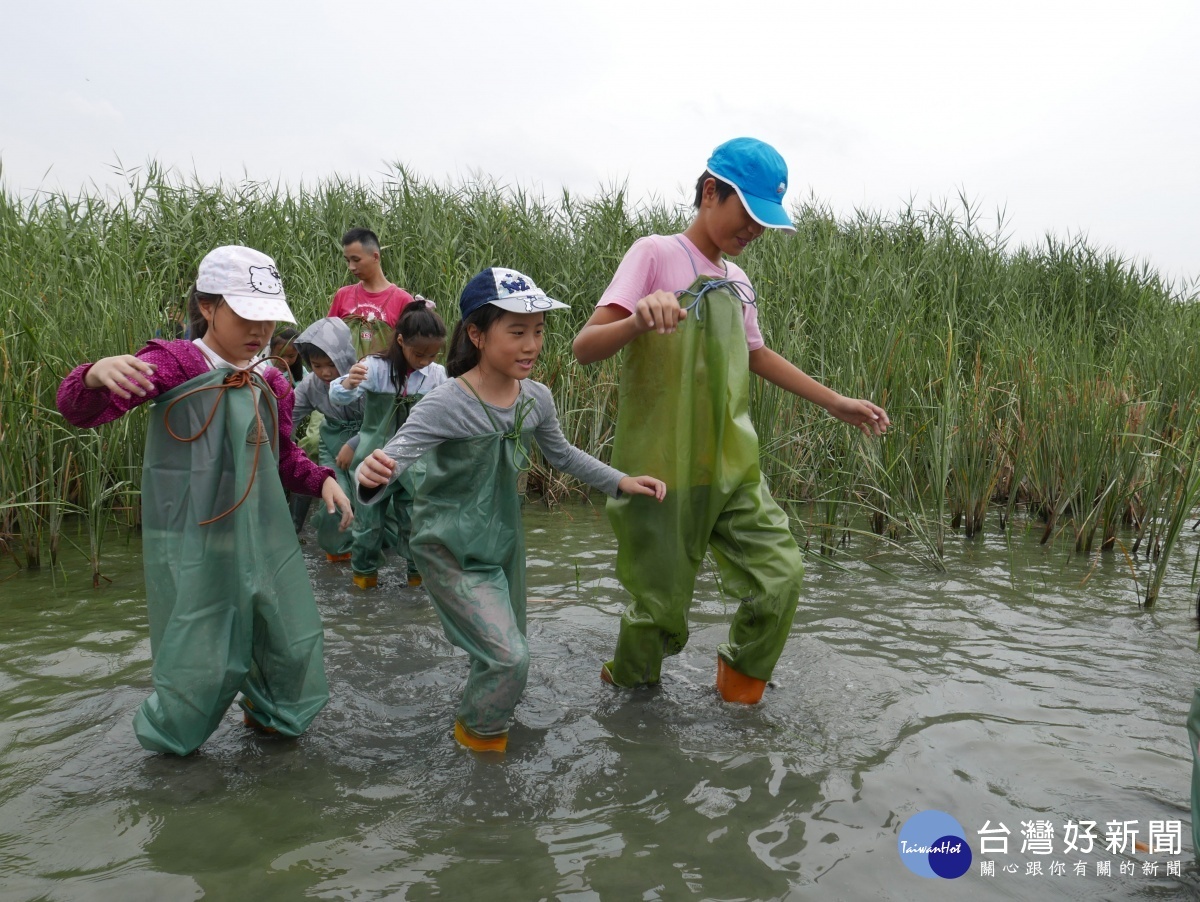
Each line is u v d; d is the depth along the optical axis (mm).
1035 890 2162
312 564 5180
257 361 2801
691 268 3061
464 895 2090
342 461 4793
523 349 2785
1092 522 5430
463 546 2840
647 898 2092
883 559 5273
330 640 3818
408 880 2145
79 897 2061
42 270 6281
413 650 3709
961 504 5941
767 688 3369
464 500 2865
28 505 4641
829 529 5410
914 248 9586
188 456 2668
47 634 3820
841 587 4695
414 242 8656
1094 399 5926
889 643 3867
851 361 5988
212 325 2715
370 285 6117
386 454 2662
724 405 3068
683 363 3027
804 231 9156
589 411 7207
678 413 3043
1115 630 4062
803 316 7055
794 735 2969
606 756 2803
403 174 9352
